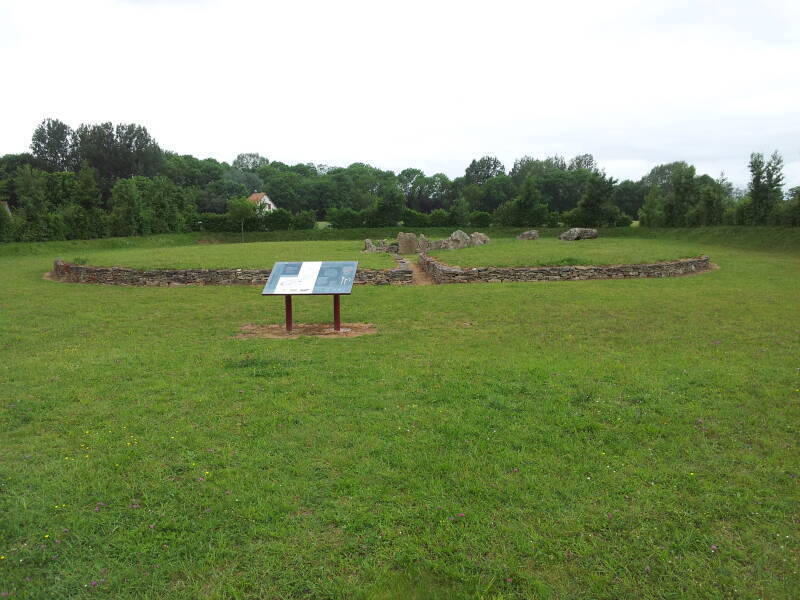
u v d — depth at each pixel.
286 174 80.25
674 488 4.25
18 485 4.31
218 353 8.50
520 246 27.77
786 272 19.56
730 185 49.38
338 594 3.13
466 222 54.28
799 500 4.08
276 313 12.38
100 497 4.15
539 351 8.50
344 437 5.15
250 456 4.79
